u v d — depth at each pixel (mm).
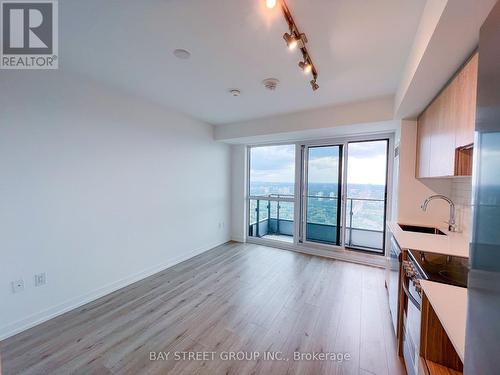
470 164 1535
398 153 2779
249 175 4859
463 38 1211
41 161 2088
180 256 3656
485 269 542
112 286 2699
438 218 2537
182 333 2006
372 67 2059
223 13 1428
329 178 3984
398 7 1355
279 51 1855
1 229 1880
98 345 1851
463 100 1438
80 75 2311
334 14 1413
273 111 3381
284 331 2043
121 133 2742
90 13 1440
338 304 2469
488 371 513
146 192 3078
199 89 2635
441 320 859
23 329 1998
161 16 1463
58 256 2225
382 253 3631
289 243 4340
